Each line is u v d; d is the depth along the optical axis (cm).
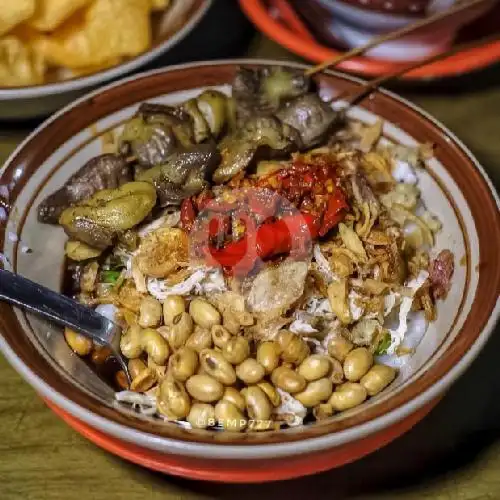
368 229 38
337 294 36
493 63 50
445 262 38
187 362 34
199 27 52
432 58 44
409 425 34
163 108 41
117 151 41
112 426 31
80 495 34
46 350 34
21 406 37
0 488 35
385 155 41
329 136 41
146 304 36
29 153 39
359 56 49
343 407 34
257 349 35
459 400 37
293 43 50
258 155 39
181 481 35
